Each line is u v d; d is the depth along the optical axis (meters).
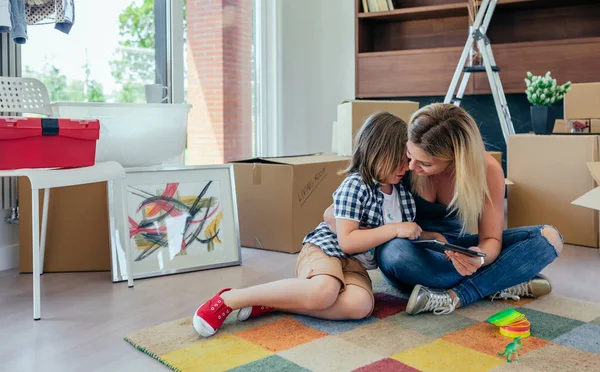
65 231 2.48
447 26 4.57
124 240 2.35
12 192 2.52
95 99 3.04
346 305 1.70
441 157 1.64
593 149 2.73
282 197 2.76
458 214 1.82
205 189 2.58
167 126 2.52
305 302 1.68
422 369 1.38
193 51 3.62
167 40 3.44
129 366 1.45
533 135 2.91
